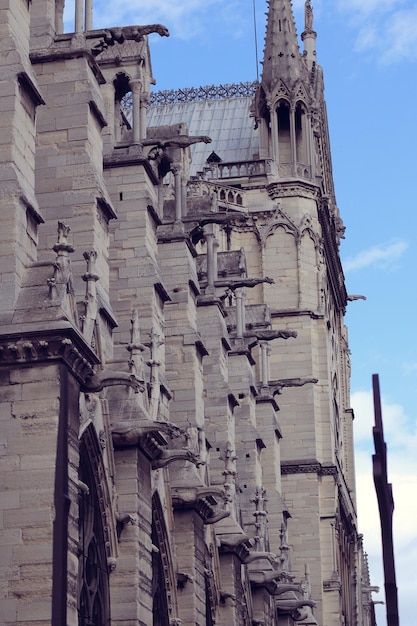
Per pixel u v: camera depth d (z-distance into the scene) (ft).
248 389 232.94
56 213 147.64
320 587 284.20
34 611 114.21
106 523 140.97
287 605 240.53
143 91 180.04
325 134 349.00
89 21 157.89
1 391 119.75
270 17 313.32
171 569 164.55
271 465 255.50
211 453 204.33
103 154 171.94
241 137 333.83
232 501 197.57
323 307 299.99
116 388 148.05
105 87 176.35
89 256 141.38
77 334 120.06
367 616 399.65
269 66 309.01
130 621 140.77
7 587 115.14
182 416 185.06
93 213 147.23
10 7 130.41
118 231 169.58
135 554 142.82
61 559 114.62
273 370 294.25
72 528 118.32
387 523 91.81
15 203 123.95
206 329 209.36
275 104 305.73
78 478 130.41
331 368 312.71
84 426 135.95
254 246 299.79
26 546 115.85
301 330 295.89
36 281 122.42
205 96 349.82
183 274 190.19
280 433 262.06
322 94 348.18
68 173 148.77
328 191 355.15
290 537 287.07
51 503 116.57
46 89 151.12
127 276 168.25
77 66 151.43
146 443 148.15
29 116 130.72
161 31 155.84
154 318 167.84
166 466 164.86
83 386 126.93
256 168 303.27
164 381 167.84
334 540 290.97
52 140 149.79
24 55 130.72
